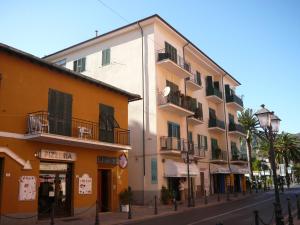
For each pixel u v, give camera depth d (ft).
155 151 83.35
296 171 304.91
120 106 69.82
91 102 62.18
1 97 46.34
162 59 88.38
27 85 50.21
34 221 47.91
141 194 82.99
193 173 90.48
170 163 84.79
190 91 108.99
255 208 67.92
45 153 51.19
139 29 91.91
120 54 94.07
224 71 135.74
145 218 54.85
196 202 84.89
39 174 50.57
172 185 88.58
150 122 85.61
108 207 64.03
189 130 104.58
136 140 86.74
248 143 159.63
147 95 87.15
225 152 128.57
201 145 112.16
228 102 137.90
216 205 78.13
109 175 65.46
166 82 92.17
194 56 112.16
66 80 57.36
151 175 82.74
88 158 59.93
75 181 56.49
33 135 47.65
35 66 51.98
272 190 148.87
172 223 47.14
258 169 204.13
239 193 123.54
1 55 47.14
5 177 45.32
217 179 123.95
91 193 59.26
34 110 50.65
